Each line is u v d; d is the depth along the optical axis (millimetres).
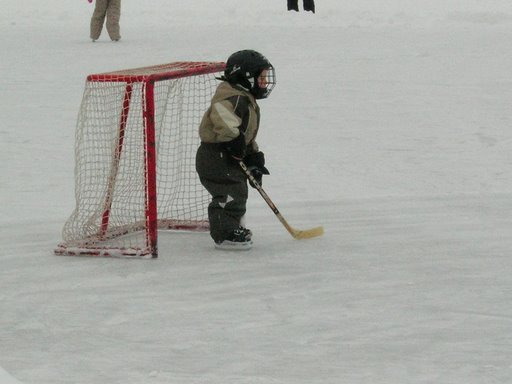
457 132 23266
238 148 13898
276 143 22516
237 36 41812
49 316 11305
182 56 35344
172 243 14922
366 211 16547
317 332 10648
